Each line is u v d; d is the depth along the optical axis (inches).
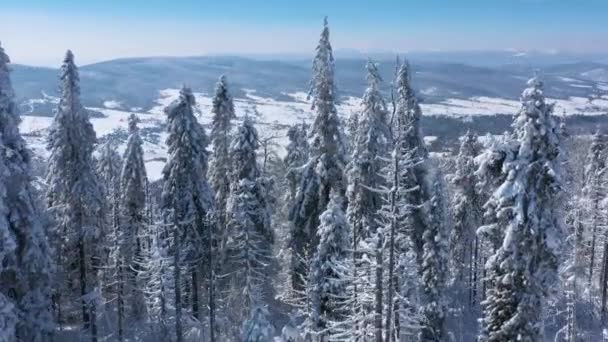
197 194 1385.3
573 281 1294.3
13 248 953.5
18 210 1075.3
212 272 1393.9
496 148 773.9
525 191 747.4
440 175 1316.4
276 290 1732.3
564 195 768.9
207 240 1400.1
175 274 1295.5
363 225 1231.5
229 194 1512.1
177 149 1338.6
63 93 1317.7
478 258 2097.7
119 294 1424.7
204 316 1565.0
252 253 1387.8
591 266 1867.6
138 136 1716.3
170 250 1408.7
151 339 1480.1
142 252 1549.0
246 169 1430.9
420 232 1327.5
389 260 782.5
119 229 1520.7
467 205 1833.2
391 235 767.7
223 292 1475.1
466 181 1825.8
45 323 1136.2
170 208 1380.4
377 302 784.9
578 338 1579.7
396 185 759.7
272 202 1539.1
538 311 773.9
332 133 1338.6
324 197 1365.7
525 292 767.7
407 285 1036.5
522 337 772.0
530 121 745.0
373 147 1240.8
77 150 1339.8
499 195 754.2
